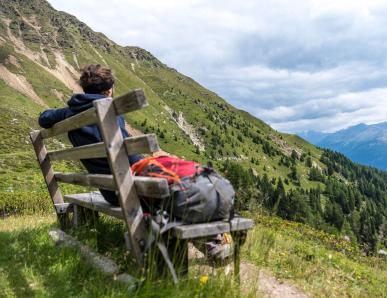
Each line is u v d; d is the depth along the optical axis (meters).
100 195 2.78
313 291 2.43
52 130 2.56
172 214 1.74
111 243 2.31
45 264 1.98
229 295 1.67
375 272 3.61
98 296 1.58
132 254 1.89
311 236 5.14
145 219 1.79
